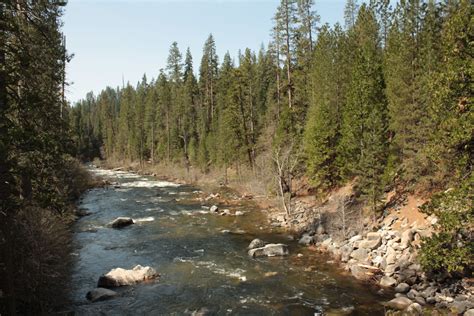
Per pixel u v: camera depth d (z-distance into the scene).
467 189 12.48
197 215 33.59
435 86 14.25
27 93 11.61
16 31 11.20
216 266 20.14
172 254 22.31
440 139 13.78
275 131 41.31
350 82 32.94
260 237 26.06
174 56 76.62
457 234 14.73
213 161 60.34
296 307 14.98
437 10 27.22
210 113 72.75
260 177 40.81
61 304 14.99
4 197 10.38
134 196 44.69
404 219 22.31
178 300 15.83
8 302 11.77
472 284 14.86
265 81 75.56
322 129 32.72
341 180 32.44
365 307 14.78
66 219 23.41
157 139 82.88
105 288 16.84
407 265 17.64
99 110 119.69
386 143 27.17
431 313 13.42
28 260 12.42
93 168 88.00
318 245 23.67
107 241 25.00
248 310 14.80
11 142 10.03
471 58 12.95
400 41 29.91
